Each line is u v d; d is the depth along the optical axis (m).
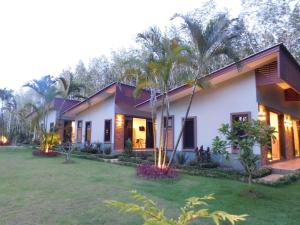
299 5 15.63
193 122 10.27
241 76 9.02
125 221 3.60
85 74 25.16
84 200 4.68
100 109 15.20
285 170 7.79
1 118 22.05
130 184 6.22
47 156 12.84
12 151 15.41
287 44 16.30
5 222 3.53
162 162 8.45
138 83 7.81
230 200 4.88
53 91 14.51
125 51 22.77
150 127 16.84
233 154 8.85
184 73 8.00
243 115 8.84
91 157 12.26
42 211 4.01
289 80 8.16
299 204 4.67
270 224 3.64
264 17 16.84
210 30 7.25
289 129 11.92
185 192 5.46
